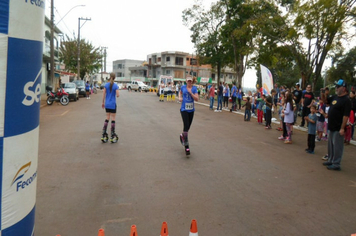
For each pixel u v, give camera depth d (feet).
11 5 6.43
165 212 13.96
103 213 13.79
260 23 52.75
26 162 7.24
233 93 60.23
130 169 20.24
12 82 6.61
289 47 50.29
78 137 30.42
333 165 21.12
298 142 30.71
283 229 12.57
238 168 21.02
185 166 21.16
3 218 6.79
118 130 34.71
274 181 18.48
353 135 34.73
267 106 38.91
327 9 37.35
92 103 75.82
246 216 13.69
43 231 12.12
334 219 13.56
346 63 82.69
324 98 22.54
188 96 23.44
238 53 84.64
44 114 50.06
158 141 29.09
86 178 18.37
